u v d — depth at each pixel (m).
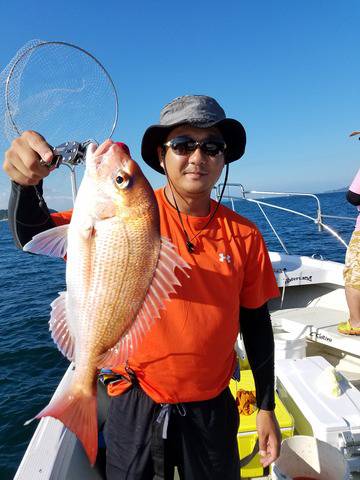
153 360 1.57
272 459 1.88
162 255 1.38
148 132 1.72
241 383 2.67
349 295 3.29
